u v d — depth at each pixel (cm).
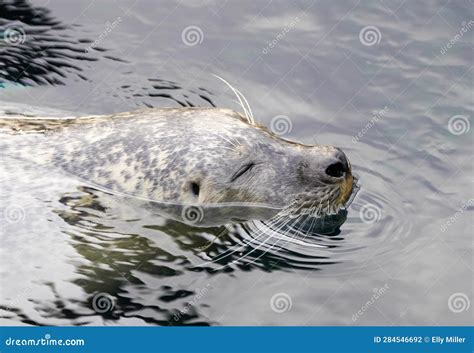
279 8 1042
